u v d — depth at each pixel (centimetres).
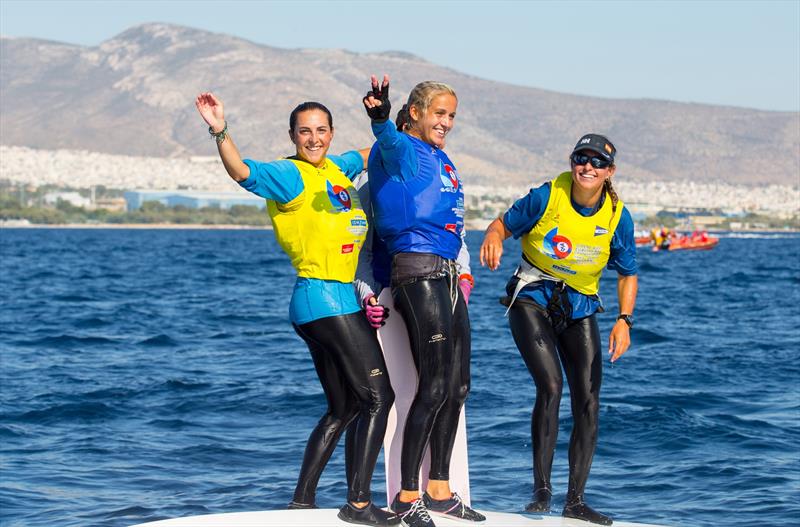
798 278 10062
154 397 2777
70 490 1838
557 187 1169
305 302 1117
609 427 2370
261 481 1902
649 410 2536
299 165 1116
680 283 9256
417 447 1120
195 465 2022
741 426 2389
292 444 2205
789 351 3906
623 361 3578
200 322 5150
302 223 1104
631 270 1230
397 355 1196
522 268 1220
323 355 1180
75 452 2131
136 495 1808
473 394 2809
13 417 2492
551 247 1180
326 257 1109
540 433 1192
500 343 4084
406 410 1196
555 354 1196
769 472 1962
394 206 1125
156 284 8469
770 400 2758
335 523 1101
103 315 5481
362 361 1115
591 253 1176
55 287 7931
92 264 12050
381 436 1119
